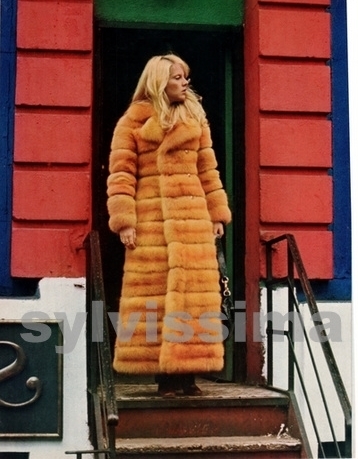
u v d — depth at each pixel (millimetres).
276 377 6352
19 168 6234
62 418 6051
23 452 6020
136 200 5906
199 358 5762
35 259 6156
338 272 6484
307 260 6438
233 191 6902
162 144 5852
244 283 6715
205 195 6004
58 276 6160
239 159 6816
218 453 5539
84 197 6234
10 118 6281
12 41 6348
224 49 7031
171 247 5770
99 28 6828
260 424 5855
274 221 6426
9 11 6367
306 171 6520
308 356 6344
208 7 6859
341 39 6641
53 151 6250
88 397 6066
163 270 5816
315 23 6594
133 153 5879
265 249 6402
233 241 6855
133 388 6469
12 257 6145
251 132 6652
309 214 6465
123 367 5820
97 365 5789
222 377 6805
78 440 6039
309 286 5547
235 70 6969
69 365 6094
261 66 6516
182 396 5871
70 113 6309
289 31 6559
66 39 6336
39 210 6191
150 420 5742
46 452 6023
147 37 7164
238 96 6895
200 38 7180
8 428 6031
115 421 4637
